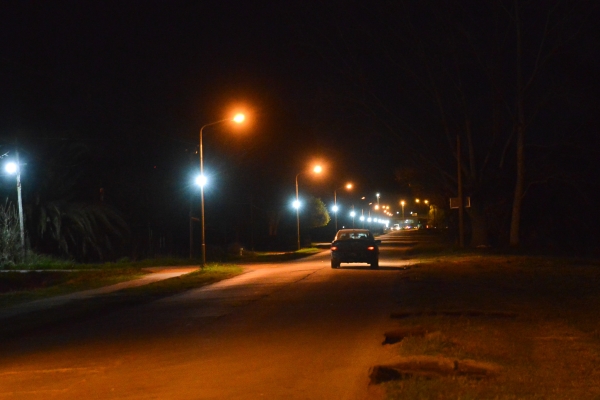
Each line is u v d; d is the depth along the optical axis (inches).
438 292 743.7
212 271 1203.2
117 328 601.6
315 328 541.0
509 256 1412.4
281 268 1336.1
